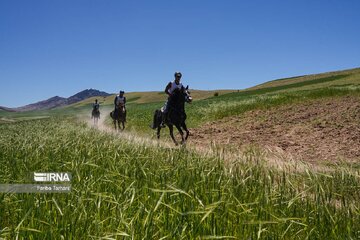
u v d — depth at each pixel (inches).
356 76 3513.8
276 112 1151.0
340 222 174.7
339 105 1117.7
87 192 191.3
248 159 270.8
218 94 4862.2
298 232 163.3
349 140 648.4
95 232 152.4
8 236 149.4
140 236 145.9
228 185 204.8
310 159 519.2
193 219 159.3
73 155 307.7
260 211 174.2
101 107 4055.1
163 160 280.4
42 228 154.2
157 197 186.4
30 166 271.0
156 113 677.3
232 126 994.1
